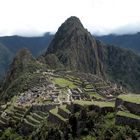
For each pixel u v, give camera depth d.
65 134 67.56
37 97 160.62
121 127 54.59
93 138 58.94
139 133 52.09
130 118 54.28
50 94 163.12
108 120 59.62
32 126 107.44
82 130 63.19
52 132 74.31
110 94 190.12
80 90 192.88
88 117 63.56
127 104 57.81
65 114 76.31
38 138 82.75
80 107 68.69
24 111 130.62
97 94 185.00
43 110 122.19
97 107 64.19
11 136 115.94
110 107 63.03
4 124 130.12
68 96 155.75
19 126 118.75
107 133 55.84
